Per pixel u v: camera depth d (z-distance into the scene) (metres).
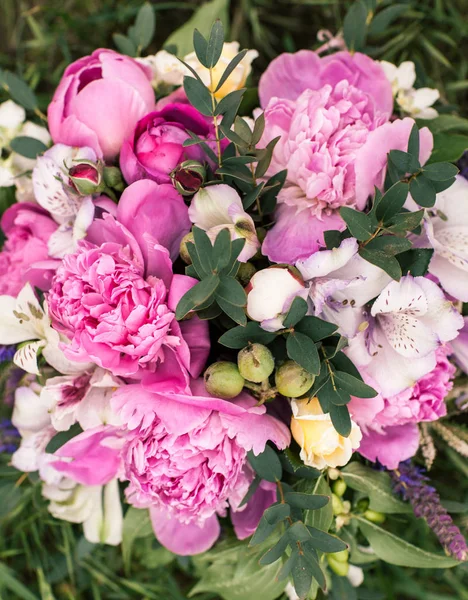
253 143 0.57
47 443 0.66
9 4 0.92
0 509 0.77
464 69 0.88
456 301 0.63
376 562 0.81
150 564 0.81
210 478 0.57
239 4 0.90
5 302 0.61
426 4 0.88
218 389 0.56
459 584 0.82
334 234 0.57
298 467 0.58
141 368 0.57
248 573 0.70
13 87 0.69
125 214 0.58
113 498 0.72
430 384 0.63
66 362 0.61
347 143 0.59
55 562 0.86
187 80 0.56
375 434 0.64
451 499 0.82
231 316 0.54
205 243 0.52
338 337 0.57
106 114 0.61
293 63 0.65
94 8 0.91
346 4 0.89
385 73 0.68
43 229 0.66
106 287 0.56
